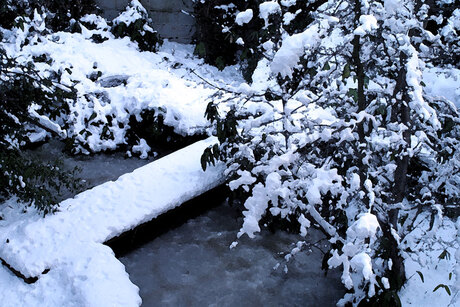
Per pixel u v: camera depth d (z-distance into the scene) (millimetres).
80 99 6938
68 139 6449
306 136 3863
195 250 4766
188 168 5445
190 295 4195
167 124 6676
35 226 4527
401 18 3477
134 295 3859
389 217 3816
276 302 4160
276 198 3781
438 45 3691
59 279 4016
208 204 5445
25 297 3918
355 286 4027
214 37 9281
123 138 6926
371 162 4031
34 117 5496
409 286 4031
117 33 9203
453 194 4000
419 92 3271
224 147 5051
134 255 4648
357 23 3396
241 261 4645
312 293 4277
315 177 3816
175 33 10305
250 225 3695
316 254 4773
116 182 5203
